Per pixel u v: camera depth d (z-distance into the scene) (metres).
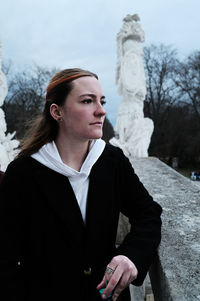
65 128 1.31
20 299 1.16
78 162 1.37
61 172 1.24
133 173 1.46
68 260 1.20
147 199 1.43
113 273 1.10
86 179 1.30
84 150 1.36
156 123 28.95
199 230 1.59
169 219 1.78
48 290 1.20
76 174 1.25
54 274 1.20
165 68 28.28
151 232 1.27
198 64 27.06
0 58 8.20
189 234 1.53
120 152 1.47
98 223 1.25
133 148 7.54
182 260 1.24
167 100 28.91
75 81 1.23
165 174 3.61
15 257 1.20
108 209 1.30
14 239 1.21
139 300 3.66
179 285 1.05
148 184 2.94
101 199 1.28
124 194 1.43
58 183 1.24
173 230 1.59
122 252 1.20
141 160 5.55
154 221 1.33
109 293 1.08
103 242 1.27
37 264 1.22
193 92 27.39
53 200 1.21
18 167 1.27
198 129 26.98
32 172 1.25
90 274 1.21
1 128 7.90
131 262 1.13
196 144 26.27
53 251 1.21
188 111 28.38
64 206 1.21
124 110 8.08
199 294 0.99
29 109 28.22
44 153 1.27
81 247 1.22
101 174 1.31
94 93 1.22
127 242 1.24
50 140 1.34
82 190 1.29
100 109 1.22
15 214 1.22
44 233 1.22
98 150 1.34
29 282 1.23
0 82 8.09
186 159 28.83
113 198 1.34
